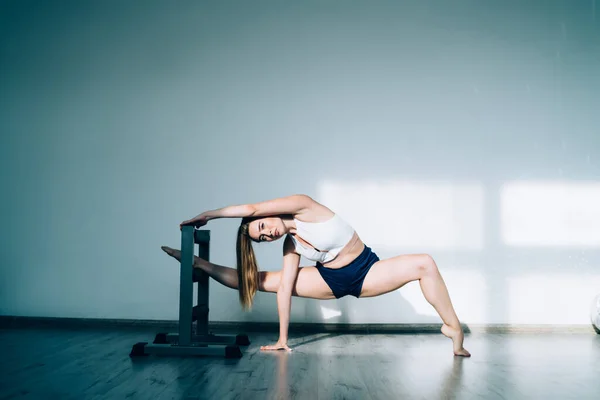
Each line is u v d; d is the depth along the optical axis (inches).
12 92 163.8
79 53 163.8
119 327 152.2
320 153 157.1
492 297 153.6
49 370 92.7
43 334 138.5
